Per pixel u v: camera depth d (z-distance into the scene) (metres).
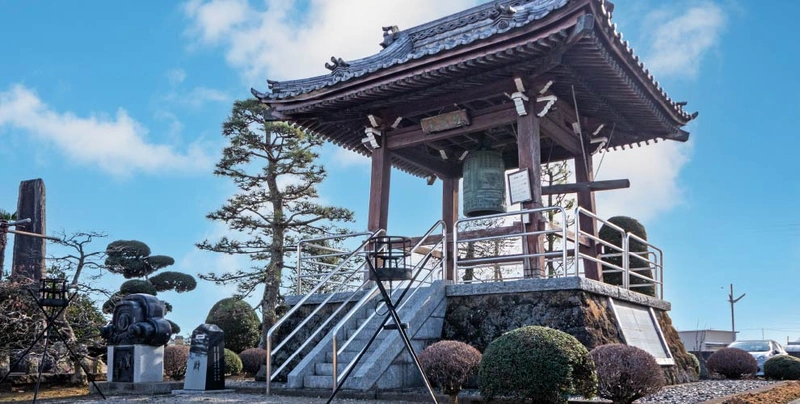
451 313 12.52
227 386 13.02
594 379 8.99
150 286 25.55
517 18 12.08
